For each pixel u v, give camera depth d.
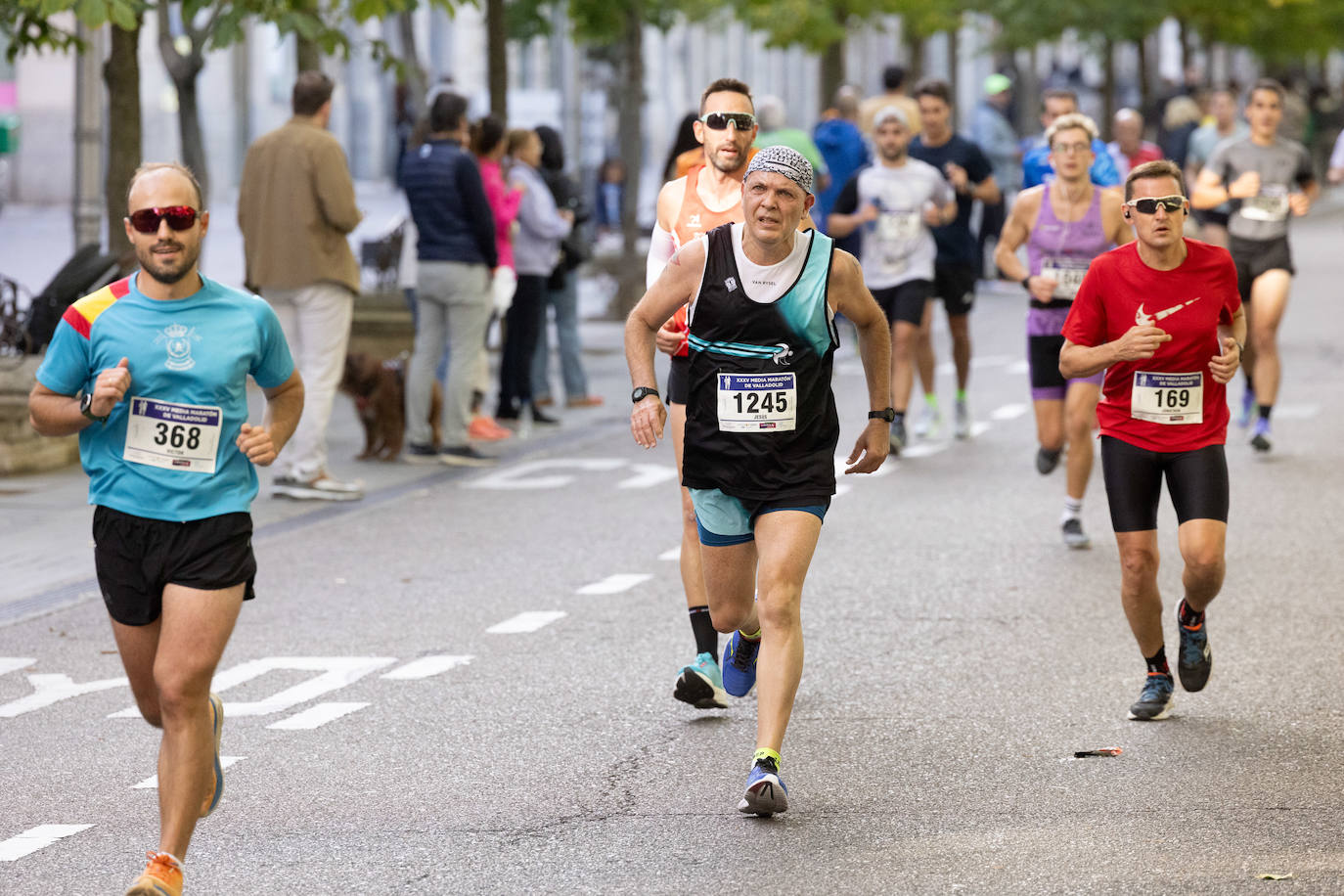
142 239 15.77
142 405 15.88
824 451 18.64
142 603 16.02
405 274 44.50
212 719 16.05
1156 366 21.23
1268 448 40.59
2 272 72.81
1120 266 21.34
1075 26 115.38
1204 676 21.56
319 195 35.62
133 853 17.48
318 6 41.97
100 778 19.92
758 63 158.75
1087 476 31.34
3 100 105.56
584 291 84.44
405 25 58.00
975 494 36.75
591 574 30.00
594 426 46.91
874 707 22.03
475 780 19.47
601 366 59.34
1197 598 21.31
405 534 33.50
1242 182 41.47
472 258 40.44
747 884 16.22
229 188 107.06
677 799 18.70
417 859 17.08
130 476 15.83
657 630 26.14
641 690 23.02
